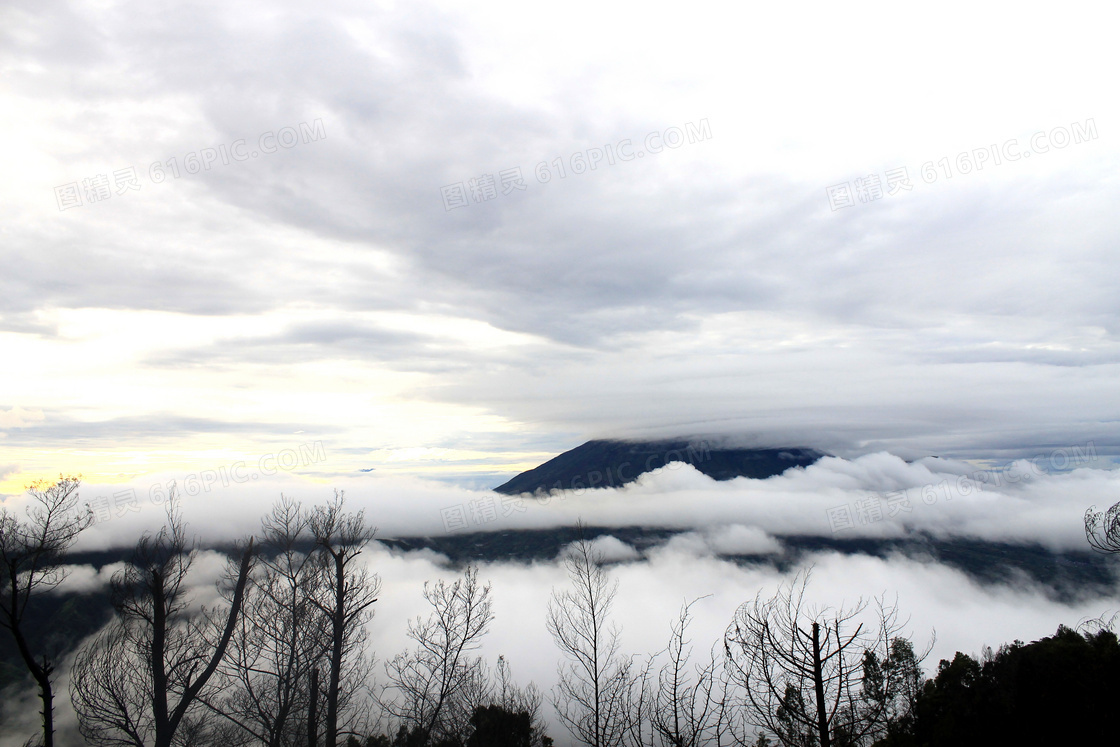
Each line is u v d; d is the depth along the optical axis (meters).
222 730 27.56
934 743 22.12
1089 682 19.92
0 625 19.44
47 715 19.84
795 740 17.27
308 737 26.50
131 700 25.11
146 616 25.28
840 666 17.58
